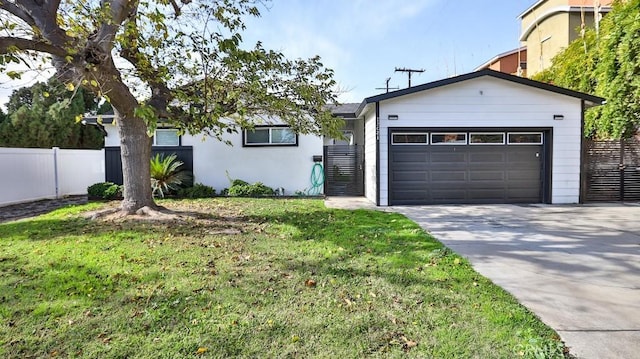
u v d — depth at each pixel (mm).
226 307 3283
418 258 4824
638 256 5016
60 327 2920
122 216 7477
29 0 5535
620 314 3199
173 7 6801
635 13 9219
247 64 6301
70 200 11781
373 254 5012
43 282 3863
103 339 2742
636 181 10742
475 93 10398
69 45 5480
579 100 10500
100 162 14391
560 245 5656
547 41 20844
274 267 4426
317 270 4312
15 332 2844
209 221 7367
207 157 12852
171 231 6363
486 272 4324
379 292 3650
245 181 12805
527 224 7457
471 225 7355
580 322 3041
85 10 6141
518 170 10648
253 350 2611
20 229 6516
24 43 5090
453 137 10547
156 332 2846
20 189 11086
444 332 2848
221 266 4434
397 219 7836
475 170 10594
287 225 7051
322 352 2592
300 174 12852
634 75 9367
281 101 7398
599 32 12922
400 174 10492
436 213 8930
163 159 12719
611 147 10672
